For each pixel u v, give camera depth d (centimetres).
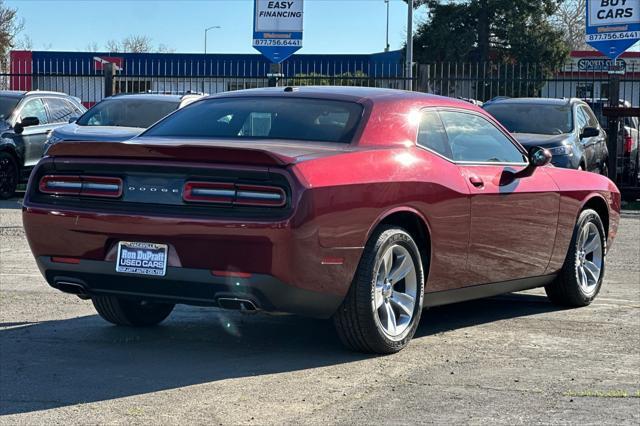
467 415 479
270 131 615
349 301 573
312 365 572
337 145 592
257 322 700
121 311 658
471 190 646
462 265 650
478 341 648
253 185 532
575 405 501
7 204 1616
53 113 1809
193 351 607
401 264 598
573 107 1591
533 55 4722
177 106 1524
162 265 547
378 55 4444
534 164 708
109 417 470
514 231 693
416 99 657
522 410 490
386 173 582
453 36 4791
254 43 2031
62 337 643
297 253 528
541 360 597
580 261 779
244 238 526
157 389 519
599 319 735
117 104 1532
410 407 491
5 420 464
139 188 557
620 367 583
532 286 740
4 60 5147
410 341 642
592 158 1602
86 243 567
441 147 648
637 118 2022
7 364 570
